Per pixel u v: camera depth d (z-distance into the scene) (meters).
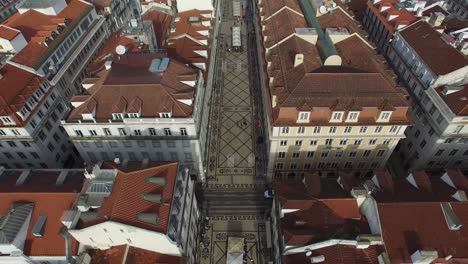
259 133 90.88
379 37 102.19
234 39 123.94
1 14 117.88
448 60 71.12
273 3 96.94
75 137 67.25
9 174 55.28
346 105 62.12
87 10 96.38
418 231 45.59
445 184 53.94
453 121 64.00
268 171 75.56
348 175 56.75
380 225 46.19
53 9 88.00
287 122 63.44
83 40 93.00
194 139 66.69
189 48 83.06
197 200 75.00
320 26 85.12
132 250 48.88
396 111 62.62
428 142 71.81
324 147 69.06
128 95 64.56
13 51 77.56
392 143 68.06
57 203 48.38
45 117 73.31
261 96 100.62
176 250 48.62
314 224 49.06
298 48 73.44
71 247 46.81
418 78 76.94
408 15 94.81
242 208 73.50
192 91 67.19
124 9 126.88
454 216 45.75
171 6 110.62
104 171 48.72
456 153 71.81
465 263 43.19
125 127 64.44
